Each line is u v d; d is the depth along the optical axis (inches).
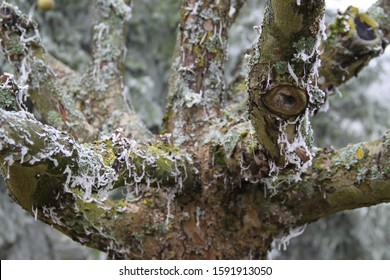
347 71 50.0
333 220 104.7
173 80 49.6
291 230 47.4
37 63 49.1
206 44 49.1
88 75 53.5
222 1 49.6
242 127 45.1
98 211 46.2
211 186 46.4
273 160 42.4
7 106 39.5
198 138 47.6
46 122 49.9
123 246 46.8
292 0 36.5
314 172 45.2
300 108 39.3
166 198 47.2
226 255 47.2
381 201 44.4
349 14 50.1
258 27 39.4
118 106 52.3
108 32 53.7
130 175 43.0
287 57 38.2
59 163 38.8
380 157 43.6
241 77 52.7
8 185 42.5
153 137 48.6
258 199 46.6
